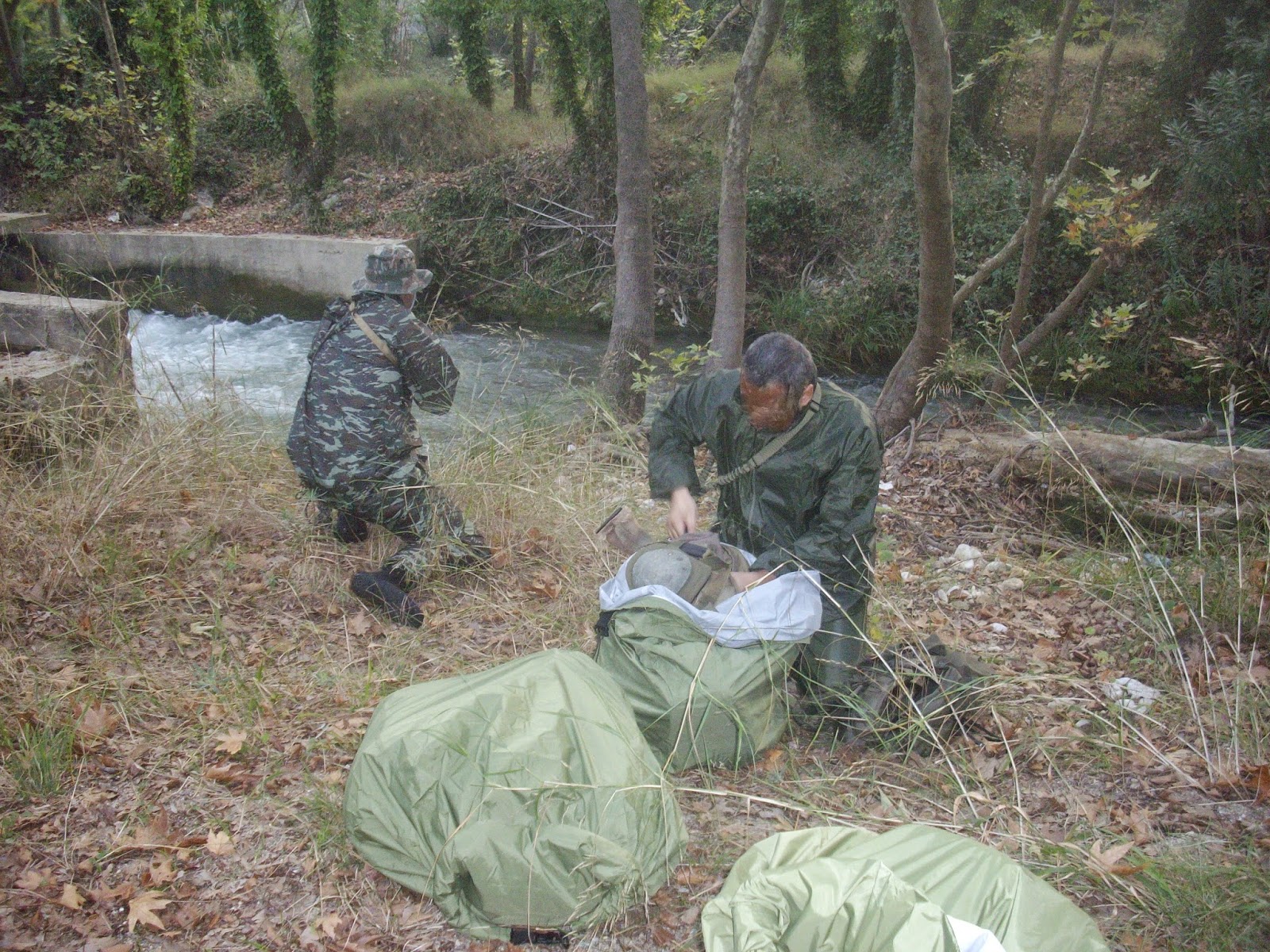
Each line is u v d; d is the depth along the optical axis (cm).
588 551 495
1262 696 376
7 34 1684
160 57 1547
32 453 547
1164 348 1130
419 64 2391
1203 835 308
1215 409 1057
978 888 260
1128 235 667
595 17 1407
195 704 360
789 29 1564
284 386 1007
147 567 457
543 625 431
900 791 331
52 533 464
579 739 282
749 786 330
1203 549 503
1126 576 482
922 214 653
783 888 254
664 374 1114
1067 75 1472
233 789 317
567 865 258
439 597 448
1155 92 1352
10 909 266
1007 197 1256
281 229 1576
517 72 1747
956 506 616
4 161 1672
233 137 1739
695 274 1389
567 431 679
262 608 436
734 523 362
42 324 648
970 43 1341
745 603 330
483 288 1491
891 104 1456
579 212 1484
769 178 1420
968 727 366
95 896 272
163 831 295
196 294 1446
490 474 542
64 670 377
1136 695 389
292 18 2042
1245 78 1111
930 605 480
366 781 280
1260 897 269
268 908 271
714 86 1599
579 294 1444
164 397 645
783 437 326
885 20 1419
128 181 1603
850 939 237
